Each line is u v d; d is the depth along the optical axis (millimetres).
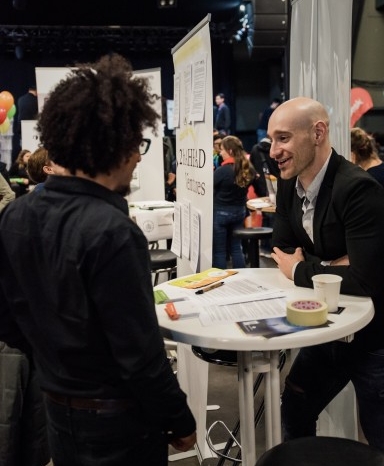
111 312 985
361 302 1454
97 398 1066
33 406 1816
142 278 1010
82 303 1008
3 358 1767
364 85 8594
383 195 1484
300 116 1525
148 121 1107
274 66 12008
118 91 1048
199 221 2014
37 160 2582
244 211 4766
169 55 12078
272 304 1461
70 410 1090
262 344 1217
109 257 974
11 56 11641
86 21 11195
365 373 1628
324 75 2074
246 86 12430
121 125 1049
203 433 2178
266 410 1421
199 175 1991
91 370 1060
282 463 1215
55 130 1044
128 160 1093
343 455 1238
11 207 1128
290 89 2492
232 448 2336
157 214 3398
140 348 1002
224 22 11547
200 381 2109
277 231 1828
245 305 1464
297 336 1228
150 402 1049
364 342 1601
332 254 1620
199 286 1656
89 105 1021
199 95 1929
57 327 1060
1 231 1114
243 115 12555
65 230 1020
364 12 8344
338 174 1545
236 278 1752
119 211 1033
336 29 1939
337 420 2188
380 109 8602
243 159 4566
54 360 1093
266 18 8969
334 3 1942
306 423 1834
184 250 2246
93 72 1063
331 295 1380
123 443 1092
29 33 11141
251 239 4008
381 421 1651
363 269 1462
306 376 1777
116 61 1103
